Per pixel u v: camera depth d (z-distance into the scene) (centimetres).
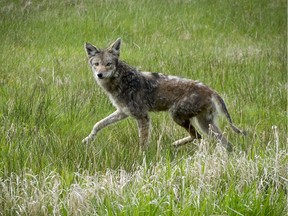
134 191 1569
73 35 4341
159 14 5003
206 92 2195
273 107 2752
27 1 5197
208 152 1881
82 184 1639
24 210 1491
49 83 2969
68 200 1513
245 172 1711
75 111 2455
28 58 3634
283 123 2470
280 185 1688
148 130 2236
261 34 4803
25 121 2302
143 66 3497
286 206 1538
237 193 1598
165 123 2336
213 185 1648
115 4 5188
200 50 4100
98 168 1823
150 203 1458
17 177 1630
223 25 4938
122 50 3981
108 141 2097
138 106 2241
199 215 1460
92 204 1512
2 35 4206
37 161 1833
